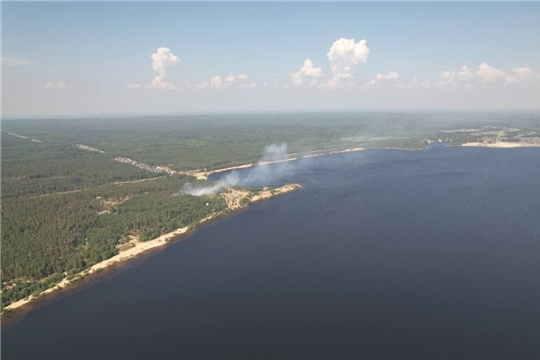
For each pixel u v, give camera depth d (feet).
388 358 347.36
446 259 530.27
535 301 422.00
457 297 435.12
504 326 382.42
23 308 445.37
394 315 406.82
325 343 369.91
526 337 366.02
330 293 454.81
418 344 362.94
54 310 438.40
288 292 460.96
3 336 396.16
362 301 435.12
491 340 363.76
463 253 547.90
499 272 488.85
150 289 478.18
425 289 453.99
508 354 345.72
